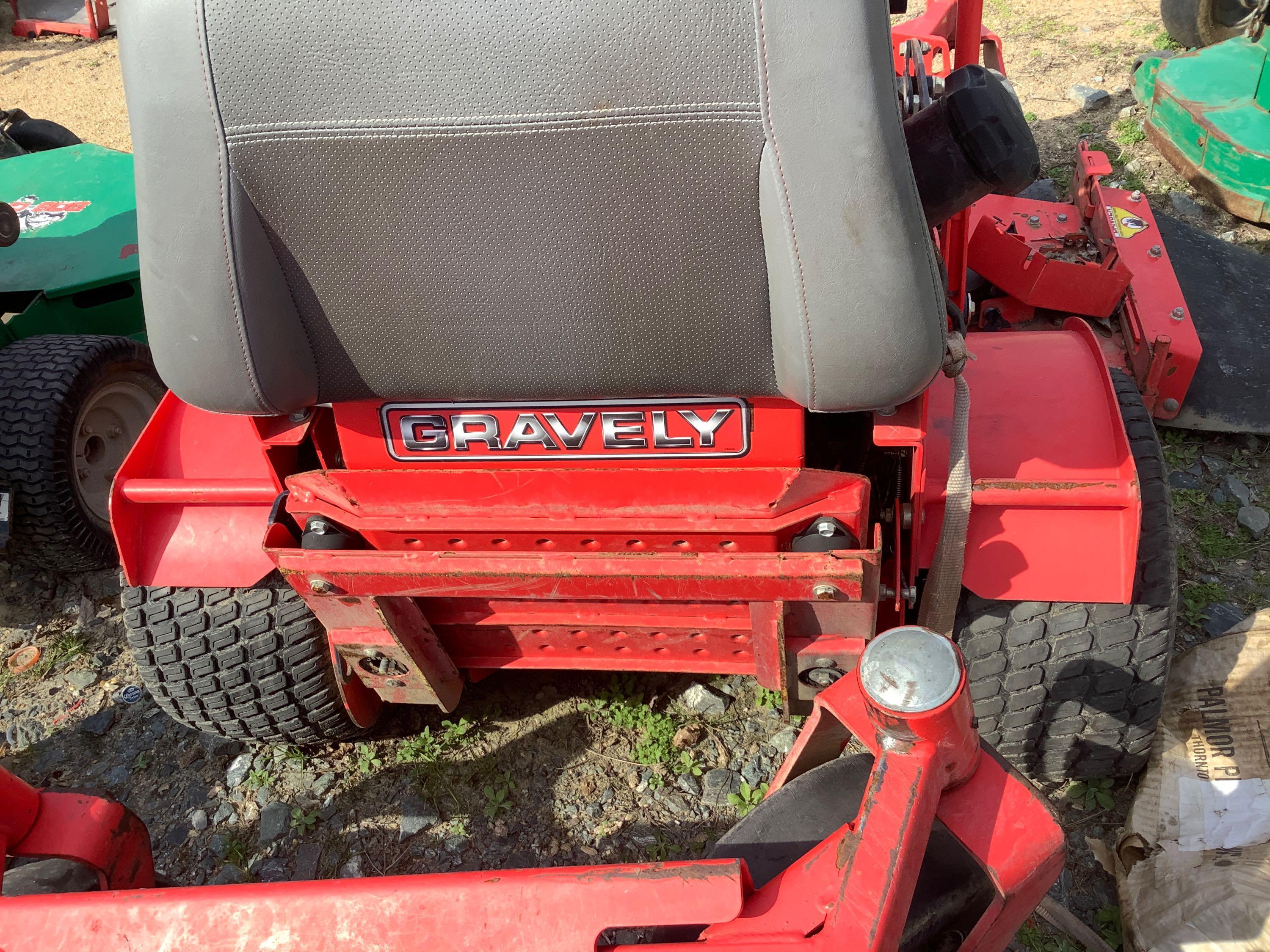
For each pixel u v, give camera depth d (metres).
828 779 1.97
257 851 2.86
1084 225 4.65
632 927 1.48
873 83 1.46
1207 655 2.57
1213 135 5.18
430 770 2.99
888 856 1.37
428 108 1.52
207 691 2.68
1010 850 1.54
